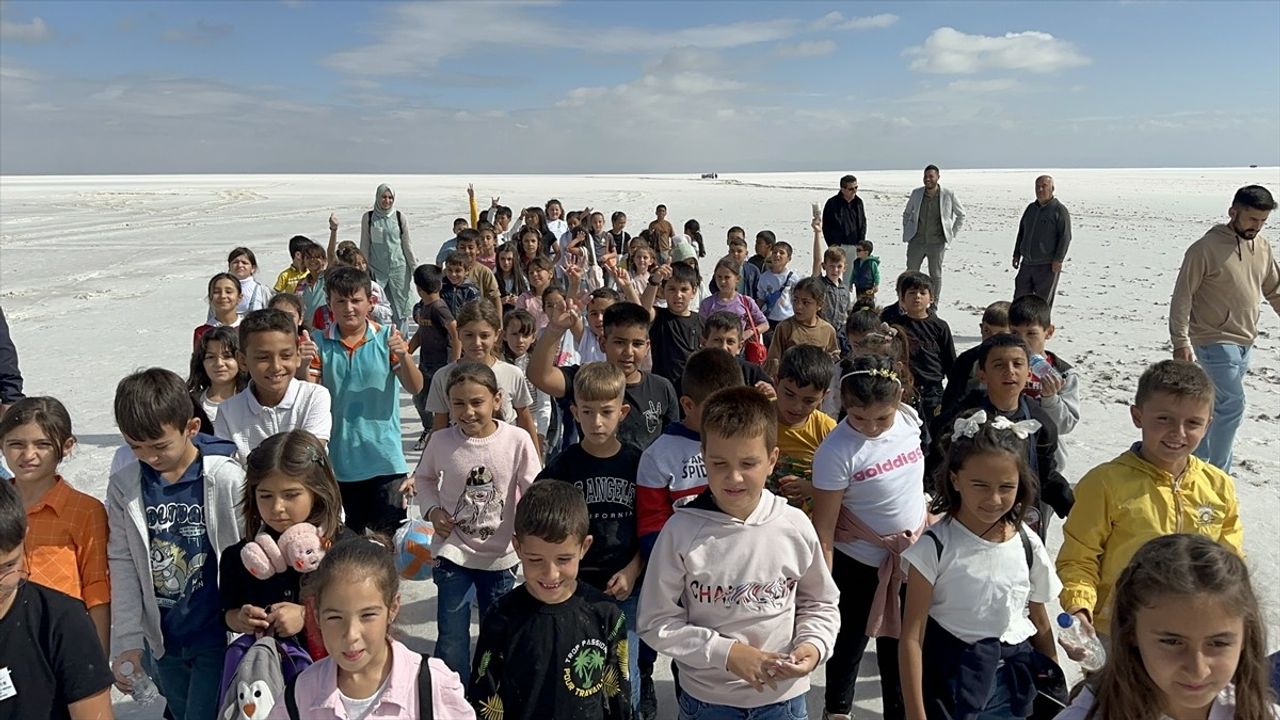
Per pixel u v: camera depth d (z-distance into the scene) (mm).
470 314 5855
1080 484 3891
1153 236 33125
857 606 4148
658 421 4965
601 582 4051
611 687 3270
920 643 3492
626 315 4883
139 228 40500
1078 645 3400
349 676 2766
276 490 3416
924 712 3443
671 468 4004
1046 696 3555
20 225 42000
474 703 3182
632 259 11844
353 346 5398
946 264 24859
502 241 17062
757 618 3328
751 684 3129
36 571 3426
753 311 8414
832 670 4297
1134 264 24641
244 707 3006
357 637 2658
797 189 80688
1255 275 6684
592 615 3273
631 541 4094
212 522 3652
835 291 10016
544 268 9578
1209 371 6844
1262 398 10227
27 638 2750
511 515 4547
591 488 4117
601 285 12016
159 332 15461
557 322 5152
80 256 28547
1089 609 3561
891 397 4000
